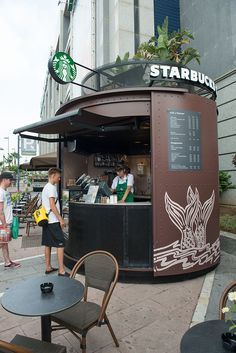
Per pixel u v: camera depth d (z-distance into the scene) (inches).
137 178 327.3
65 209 253.1
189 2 484.4
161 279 175.9
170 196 175.2
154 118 174.4
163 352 108.3
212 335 71.0
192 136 183.0
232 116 406.0
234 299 71.0
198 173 185.2
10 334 121.8
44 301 86.7
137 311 141.0
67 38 810.2
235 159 351.6
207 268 191.9
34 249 270.7
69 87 656.4
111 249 181.9
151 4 468.8
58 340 116.3
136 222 178.2
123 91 177.9
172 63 200.7
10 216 213.3
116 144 313.9
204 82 195.2
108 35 464.8
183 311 140.8
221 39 422.6
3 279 188.9
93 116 189.5
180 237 177.6
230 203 410.0
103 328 125.3
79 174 284.8
